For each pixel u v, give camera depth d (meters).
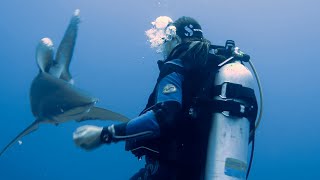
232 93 1.38
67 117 1.29
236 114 1.37
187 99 1.41
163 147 1.42
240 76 1.41
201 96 1.40
